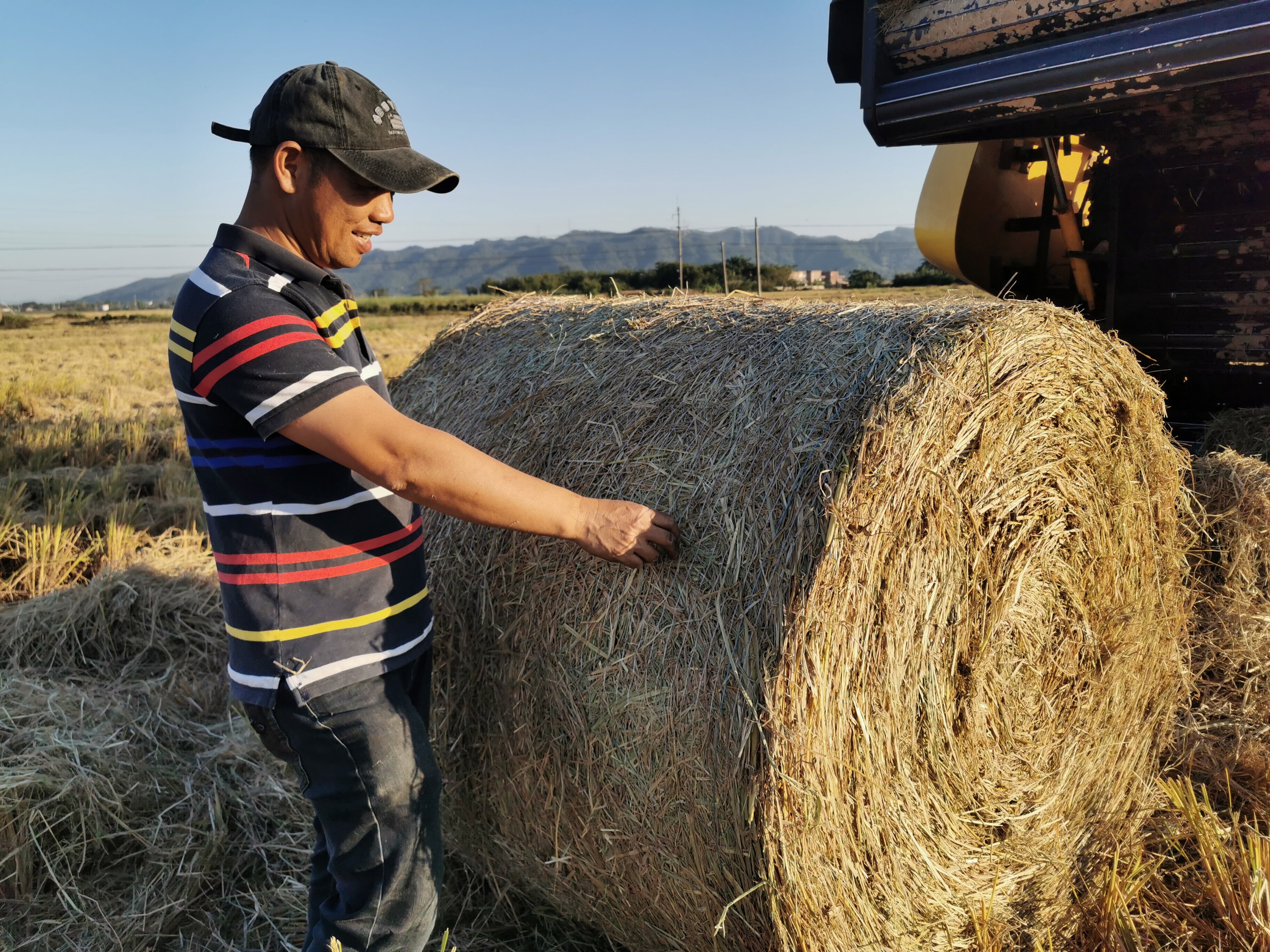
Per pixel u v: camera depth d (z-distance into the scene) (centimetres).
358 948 189
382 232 183
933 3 307
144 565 472
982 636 206
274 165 167
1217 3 236
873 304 223
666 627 190
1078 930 247
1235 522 302
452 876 279
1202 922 228
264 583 169
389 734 182
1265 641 287
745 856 174
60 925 254
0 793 283
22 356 2391
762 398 199
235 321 158
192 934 255
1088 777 248
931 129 329
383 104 172
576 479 220
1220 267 358
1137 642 255
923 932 206
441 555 244
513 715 221
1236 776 278
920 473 184
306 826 300
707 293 283
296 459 167
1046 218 464
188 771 321
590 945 249
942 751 202
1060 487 221
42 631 411
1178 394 402
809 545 174
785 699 169
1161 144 334
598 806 203
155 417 1125
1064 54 271
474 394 271
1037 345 205
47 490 670
